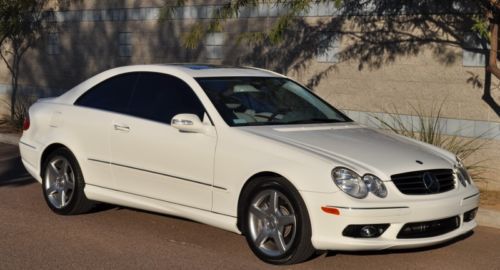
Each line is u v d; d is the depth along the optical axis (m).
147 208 7.29
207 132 6.75
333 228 5.89
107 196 7.60
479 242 7.34
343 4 11.32
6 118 16.55
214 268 6.23
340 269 6.25
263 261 6.38
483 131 10.05
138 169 7.27
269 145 6.35
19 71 16.78
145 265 6.31
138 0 14.31
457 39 10.18
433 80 10.48
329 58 11.60
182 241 7.10
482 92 10.02
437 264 6.51
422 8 10.50
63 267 6.21
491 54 9.01
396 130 10.54
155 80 7.50
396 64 10.85
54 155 8.06
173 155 6.95
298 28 11.91
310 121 7.26
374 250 6.08
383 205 5.90
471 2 9.95
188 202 6.91
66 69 15.84
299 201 6.03
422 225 6.12
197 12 13.25
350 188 5.90
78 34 15.52
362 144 6.58
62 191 8.04
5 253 6.61
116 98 7.71
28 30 16.38
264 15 12.24
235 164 6.48
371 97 11.16
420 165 6.28
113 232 7.39
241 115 6.90
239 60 12.71
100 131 7.62
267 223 6.34
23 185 9.82
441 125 10.42
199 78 7.24
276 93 7.49
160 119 7.20
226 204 6.58
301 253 6.09
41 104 8.49
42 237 7.17
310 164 6.05
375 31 11.04
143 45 14.30
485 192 9.62
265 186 6.27
